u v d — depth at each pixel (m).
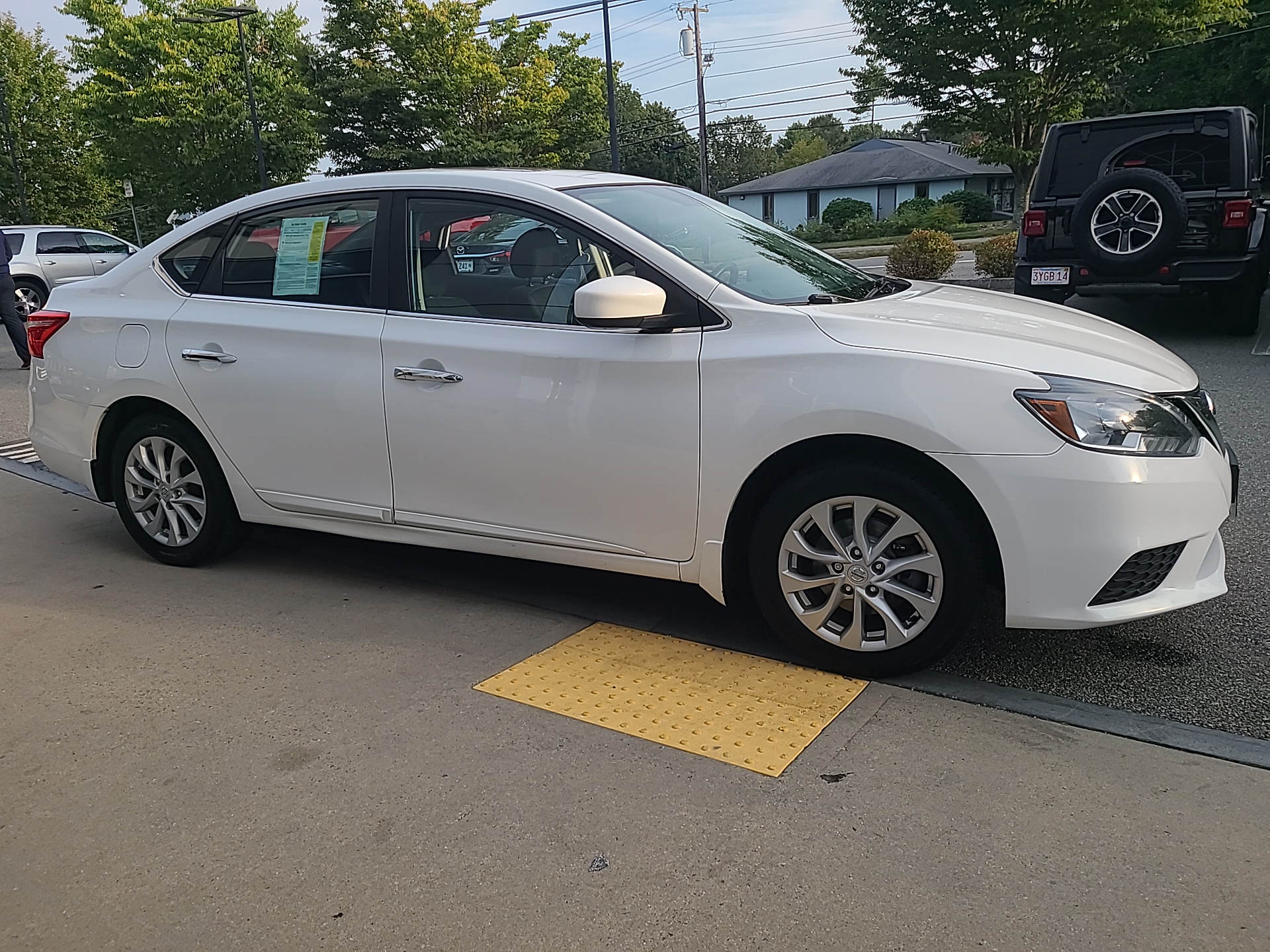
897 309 3.33
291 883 2.34
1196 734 2.81
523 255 3.55
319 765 2.83
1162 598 2.94
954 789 2.60
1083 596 2.86
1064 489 2.80
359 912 2.23
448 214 3.72
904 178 54.25
